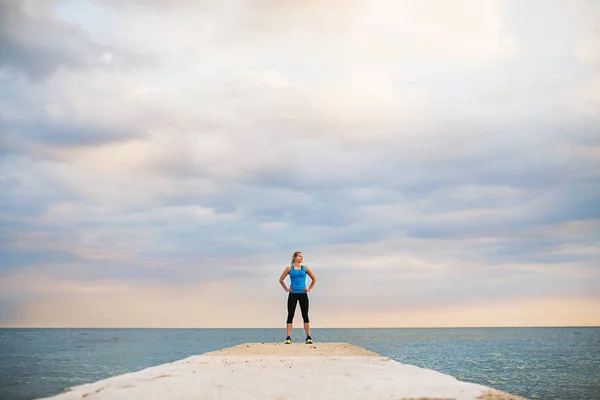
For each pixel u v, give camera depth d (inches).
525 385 584.4
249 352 428.8
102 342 1904.5
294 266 528.4
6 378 618.2
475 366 845.8
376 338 2728.8
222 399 205.8
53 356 1056.8
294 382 248.5
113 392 215.3
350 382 247.3
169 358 1002.1
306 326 522.0
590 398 489.7
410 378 260.4
